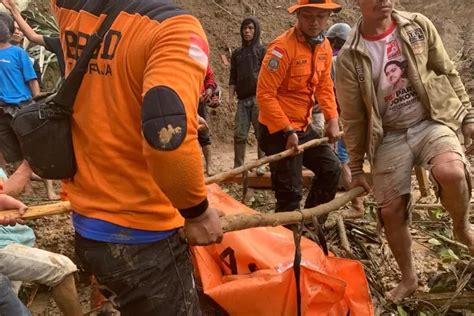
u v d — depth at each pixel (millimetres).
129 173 2275
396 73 3723
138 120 2244
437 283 4273
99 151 2275
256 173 6742
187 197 2076
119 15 2217
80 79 2268
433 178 3678
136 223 2307
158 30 2109
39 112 2314
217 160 8656
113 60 2199
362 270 3508
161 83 2021
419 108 3797
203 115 7402
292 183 4855
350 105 3814
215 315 3238
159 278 2365
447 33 13281
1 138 6152
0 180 3096
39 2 8977
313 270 3158
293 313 3160
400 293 4082
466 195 3689
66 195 2564
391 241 4012
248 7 11195
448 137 3691
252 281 3176
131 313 2410
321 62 4824
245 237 3527
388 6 3582
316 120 6250
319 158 4965
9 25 6191
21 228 3535
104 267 2359
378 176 3932
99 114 2258
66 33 2375
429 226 5258
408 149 3840
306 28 4641
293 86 4789
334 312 3412
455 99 3789
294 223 3023
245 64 7230
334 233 5125
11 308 2947
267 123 4777
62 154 2328
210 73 7305
